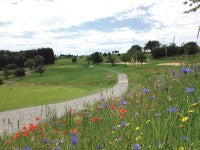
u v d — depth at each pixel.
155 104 5.52
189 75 6.71
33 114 20.88
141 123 4.52
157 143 3.39
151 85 7.81
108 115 6.25
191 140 3.41
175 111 4.29
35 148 5.03
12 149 5.73
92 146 4.03
